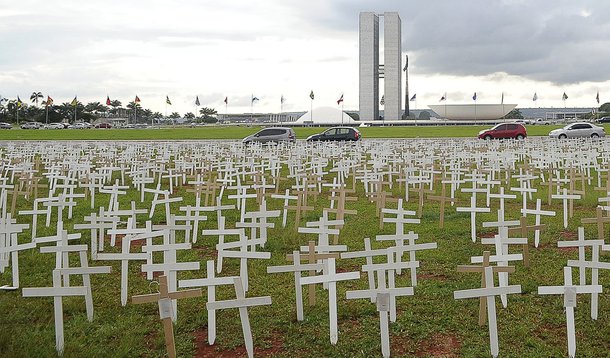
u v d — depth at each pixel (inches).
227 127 3484.3
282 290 309.7
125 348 237.8
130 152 1036.5
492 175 720.3
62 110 5575.8
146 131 2755.9
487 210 408.2
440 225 463.5
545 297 291.9
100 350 236.8
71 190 593.9
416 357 229.1
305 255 275.1
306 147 1140.5
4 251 305.9
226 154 1029.2
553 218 496.4
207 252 397.1
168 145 1364.4
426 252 382.9
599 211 342.6
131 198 658.8
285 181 783.7
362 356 229.6
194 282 236.1
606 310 271.4
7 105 5275.6
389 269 262.4
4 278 339.6
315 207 573.9
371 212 544.7
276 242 407.5
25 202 631.8
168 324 221.3
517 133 1695.4
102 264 367.9
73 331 257.0
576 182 704.4
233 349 240.1
